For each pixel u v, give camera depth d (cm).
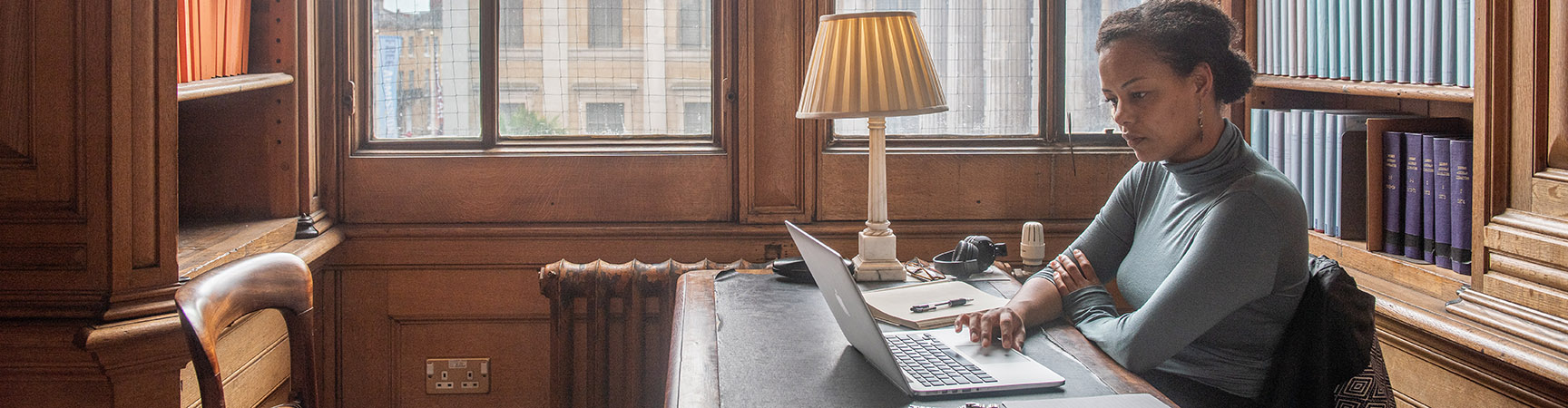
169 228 211
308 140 287
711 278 245
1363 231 248
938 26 308
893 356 152
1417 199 224
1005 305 193
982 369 162
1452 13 207
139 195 205
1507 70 189
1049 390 154
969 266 240
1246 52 288
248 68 281
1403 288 221
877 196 243
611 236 304
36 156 199
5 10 195
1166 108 171
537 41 306
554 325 289
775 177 304
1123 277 196
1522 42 184
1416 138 223
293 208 286
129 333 199
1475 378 192
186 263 224
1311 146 259
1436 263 218
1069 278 195
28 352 201
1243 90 174
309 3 286
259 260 178
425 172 301
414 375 310
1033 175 306
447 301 306
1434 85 213
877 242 243
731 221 306
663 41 307
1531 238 182
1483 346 182
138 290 206
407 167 300
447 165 300
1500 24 188
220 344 230
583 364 307
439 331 309
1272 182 166
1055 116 310
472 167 301
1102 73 177
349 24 297
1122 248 208
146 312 205
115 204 201
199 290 157
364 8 300
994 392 153
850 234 304
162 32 205
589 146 306
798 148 302
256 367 255
